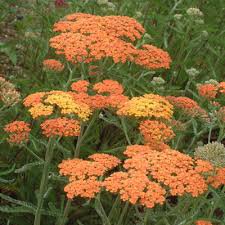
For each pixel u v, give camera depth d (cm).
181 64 102
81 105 68
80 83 76
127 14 107
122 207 79
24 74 102
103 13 103
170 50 108
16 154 82
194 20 100
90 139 83
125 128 73
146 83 95
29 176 80
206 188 61
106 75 89
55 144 71
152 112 69
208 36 104
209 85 84
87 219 80
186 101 79
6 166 78
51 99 67
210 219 69
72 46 79
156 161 62
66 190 60
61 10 104
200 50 110
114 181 60
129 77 87
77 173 61
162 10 111
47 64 83
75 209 80
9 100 72
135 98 71
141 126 70
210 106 85
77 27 83
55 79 93
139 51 84
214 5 115
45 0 104
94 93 83
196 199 67
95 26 83
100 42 80
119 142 85
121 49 80
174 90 93
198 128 96
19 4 109
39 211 68
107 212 79
